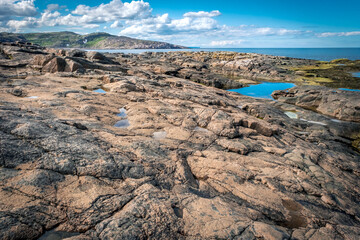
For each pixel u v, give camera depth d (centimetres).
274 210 935
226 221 756
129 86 2631
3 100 1617
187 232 698
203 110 1964
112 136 1298
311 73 6172
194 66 7000
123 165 988
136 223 682
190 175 1102
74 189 794
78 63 3497
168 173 1047
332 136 2114
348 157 1673
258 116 2586
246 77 6272
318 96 3344
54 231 652
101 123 1528
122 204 770
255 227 742
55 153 927
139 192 839
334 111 3003
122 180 906
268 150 1509
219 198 920
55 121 1249
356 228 864
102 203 756
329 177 1281
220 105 2536
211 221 751
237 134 1650
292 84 5191
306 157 1473
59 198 742
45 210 691
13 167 814
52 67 3406
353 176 1395
